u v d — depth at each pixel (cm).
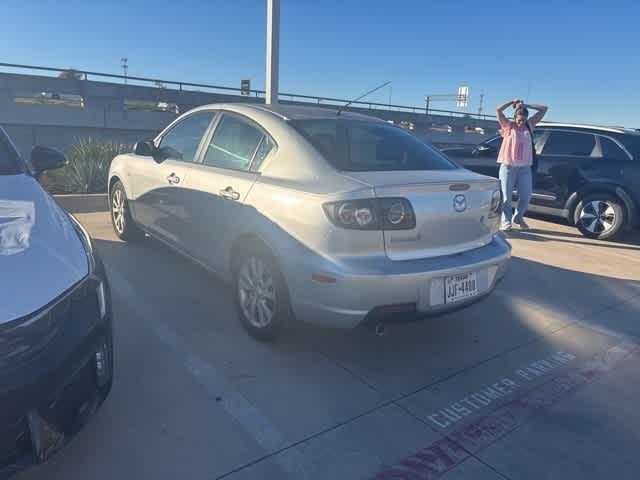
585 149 739
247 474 226
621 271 560
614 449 259
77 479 217
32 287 192
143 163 479
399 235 288
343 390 296
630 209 686
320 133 341
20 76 2005
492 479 234
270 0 709
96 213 717
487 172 872
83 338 204
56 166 357
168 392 283
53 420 191
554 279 520
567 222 834
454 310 310
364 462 239
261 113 370
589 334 393
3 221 230
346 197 278
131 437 245
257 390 290
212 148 398
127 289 423
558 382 321
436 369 328
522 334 387
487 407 289
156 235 467
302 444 248
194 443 244
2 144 318
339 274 278
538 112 688
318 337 354
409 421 272
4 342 175
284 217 304
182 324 364
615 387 318
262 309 334
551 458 250
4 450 176
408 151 358
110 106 2216
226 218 353
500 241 348
